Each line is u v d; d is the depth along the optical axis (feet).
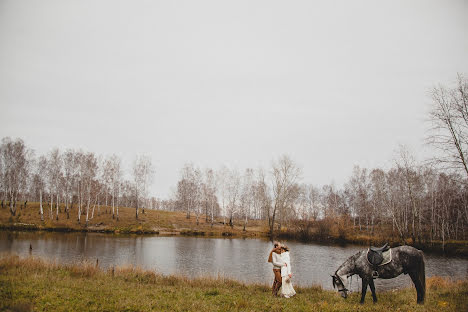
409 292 44.98
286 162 219.20
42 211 205.36
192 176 275.80
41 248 114.42
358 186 249.34
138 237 175.32
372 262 38.83
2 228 172.65
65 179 222.07
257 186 306.96
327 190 369.09
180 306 31.99
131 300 32.78
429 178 148.77
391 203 175.42
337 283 41.78
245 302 34.42
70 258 96.27
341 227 187.73
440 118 69.82
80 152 218.38
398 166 144.77
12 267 49.39
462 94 67.56
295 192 231.50
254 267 94.38
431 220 158.30
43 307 28.86
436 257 120.98
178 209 370.73
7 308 28.07
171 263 98.32
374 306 35.91
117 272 54.75
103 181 229.66
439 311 33.99
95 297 33.30
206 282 50.75
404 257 38.75
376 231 205.26
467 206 149.69
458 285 51.70
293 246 159.22
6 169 192.13
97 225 200.44
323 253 132.98
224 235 209.97
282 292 40.78
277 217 235.61
